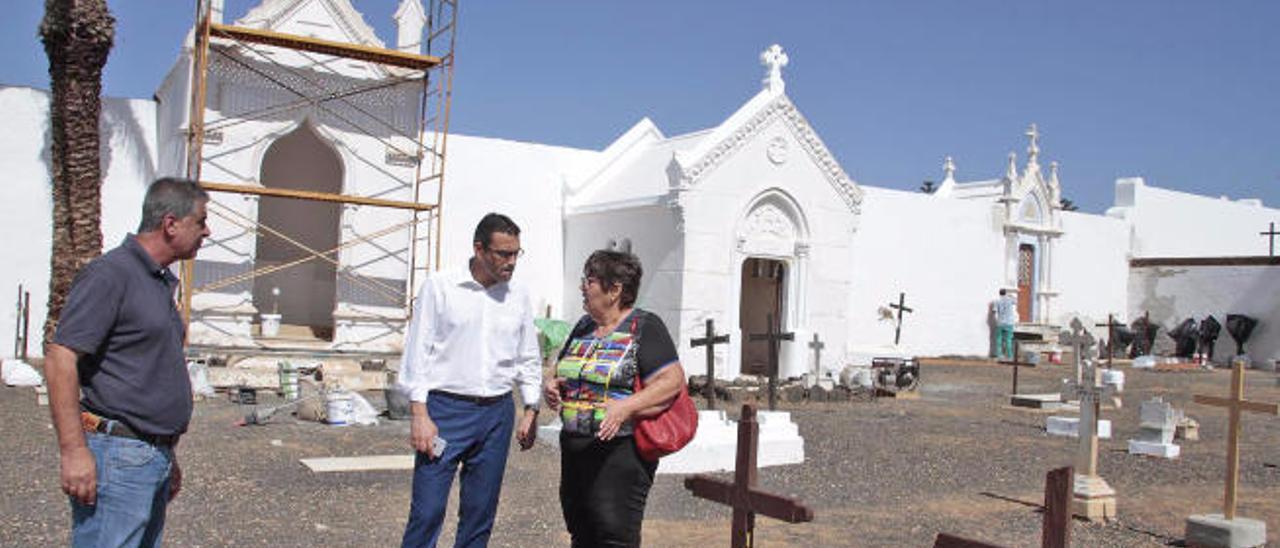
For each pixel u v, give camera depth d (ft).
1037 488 35.70
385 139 66.64
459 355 18.63
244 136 62.39
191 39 60.90
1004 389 73.72
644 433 16.58
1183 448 48.03
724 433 37.58
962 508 31.68
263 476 31.55
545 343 65.41
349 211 65.36
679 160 67.77
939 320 98.89
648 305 71.46
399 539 24.63
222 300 61.77
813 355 73.05
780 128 71.87
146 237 14.12
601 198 79.87
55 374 12.99
